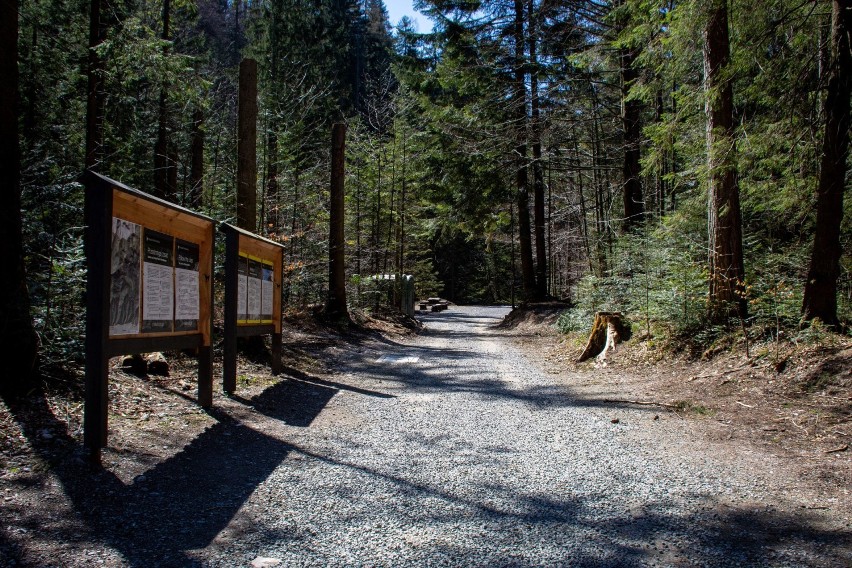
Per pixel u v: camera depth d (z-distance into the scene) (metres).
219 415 5.97
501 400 7.58
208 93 13.90
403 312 24.98
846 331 7.43
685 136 9.97
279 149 18.53
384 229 28.22
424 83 22.61
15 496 3.40
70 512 3.29
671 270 9.84
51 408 4.82
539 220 24.45
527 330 20.17
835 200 7.50
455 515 3.54
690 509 3.64
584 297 14.88
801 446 4.98
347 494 3.89
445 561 2.88
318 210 20.56
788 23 7.97
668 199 14.37
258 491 3.89
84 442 4.05
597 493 3.96
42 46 14.29
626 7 12.16
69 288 6.22
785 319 8.01
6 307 5.03
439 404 7.30
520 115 20.47
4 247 5.09
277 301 8.84
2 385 4.86
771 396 6.46
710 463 4.63
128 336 4.49
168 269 5.14
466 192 22.88
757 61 8.07
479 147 20.33
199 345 5.83
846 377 6.21
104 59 11.53
